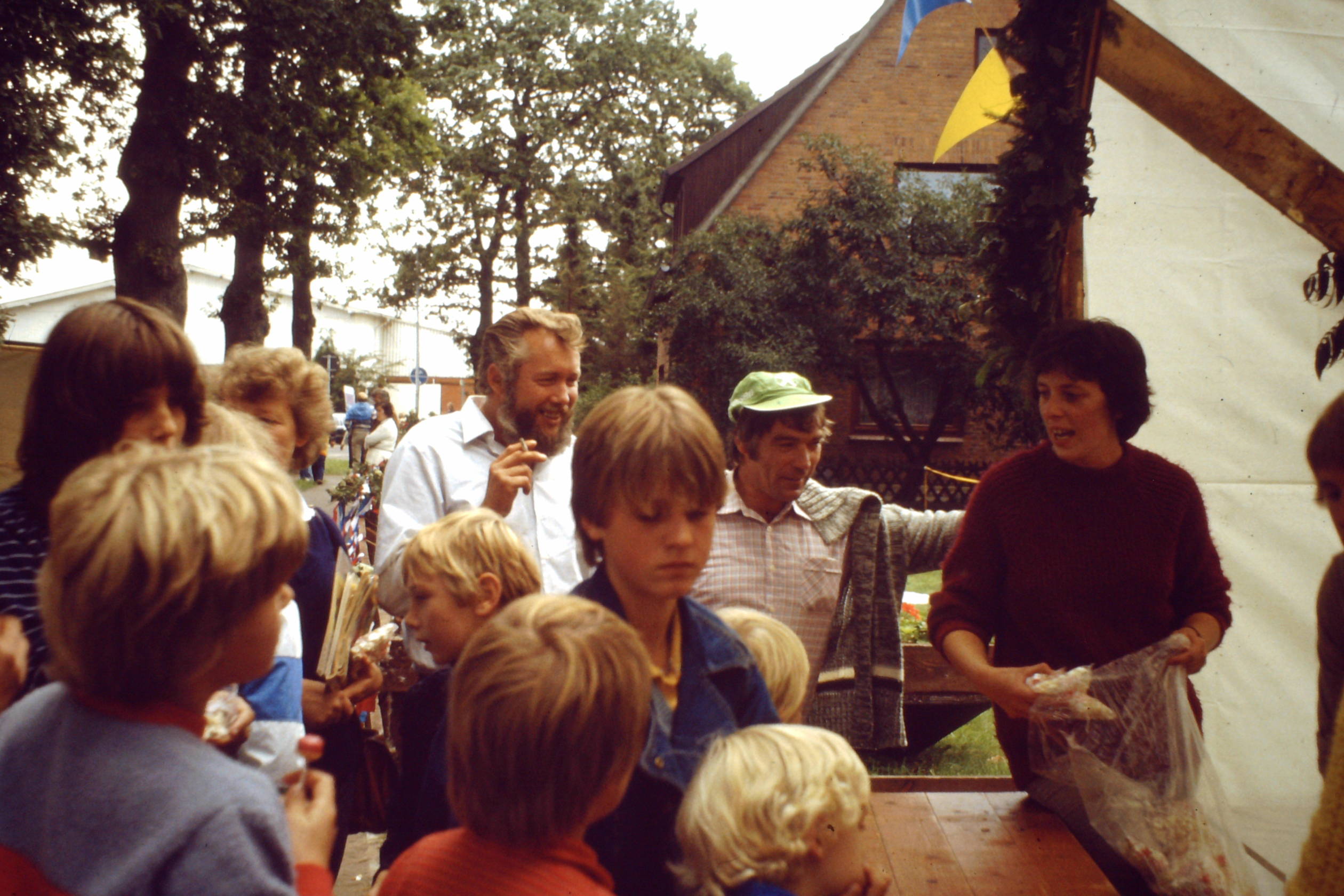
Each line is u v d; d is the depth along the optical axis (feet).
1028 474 7.93
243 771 3.87
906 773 15.66
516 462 8.27
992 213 9.61
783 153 63.98
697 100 107.86
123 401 5.02
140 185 47.44
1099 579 7.63
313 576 7.83
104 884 3.49
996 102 11.18
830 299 55.16
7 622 4.66
